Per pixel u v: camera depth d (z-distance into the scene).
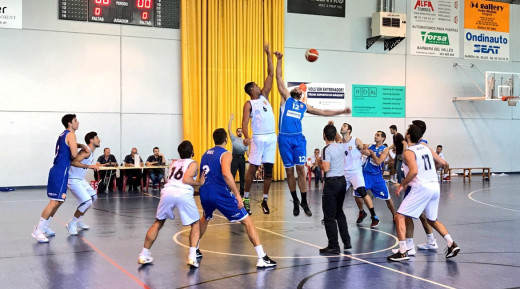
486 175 23.59
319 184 18.91
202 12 19.19
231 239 8.89
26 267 6.86
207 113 19.34
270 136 9.10
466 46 23.52
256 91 9.02
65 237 9.01
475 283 6.10
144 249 7.00
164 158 18.08
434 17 22.89
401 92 22.39
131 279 6.28
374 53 21.89
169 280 6.23
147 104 18.78
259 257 6.87
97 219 10.99
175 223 10.53
